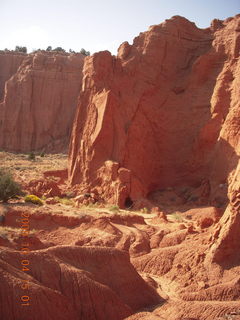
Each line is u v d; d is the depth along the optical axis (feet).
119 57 166.81
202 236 88.43
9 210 98.32
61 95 279.69
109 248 70.18
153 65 164.45
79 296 60.18
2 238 72.23
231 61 157.07
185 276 75.46
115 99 153.79
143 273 82.17
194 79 163.12
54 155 251.39
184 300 69.26
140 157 152.76
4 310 52.13
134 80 160.56
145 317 61.67
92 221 99.66
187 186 154.30
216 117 151.33
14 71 315.37
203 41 172.14
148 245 94.22
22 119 275.59
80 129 159.84
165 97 164.45
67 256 65.51
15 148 273.13
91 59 160.25
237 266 72.28
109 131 152.15
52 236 95.30
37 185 141.69
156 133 160.35
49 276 59.88
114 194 138.51
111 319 61.00
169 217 123.75
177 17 171.73
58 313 55.98
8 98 279.49
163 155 159.74
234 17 168.45
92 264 66.95
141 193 142.82
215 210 122.01
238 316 58.75
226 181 140.87
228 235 73.77
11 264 57.77
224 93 152.87
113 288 66.54
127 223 104.99
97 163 149.79
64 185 161.99
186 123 160.56
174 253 84.12
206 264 75.31
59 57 286.87
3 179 111.14
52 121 276.62
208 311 61.52
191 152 155.53
